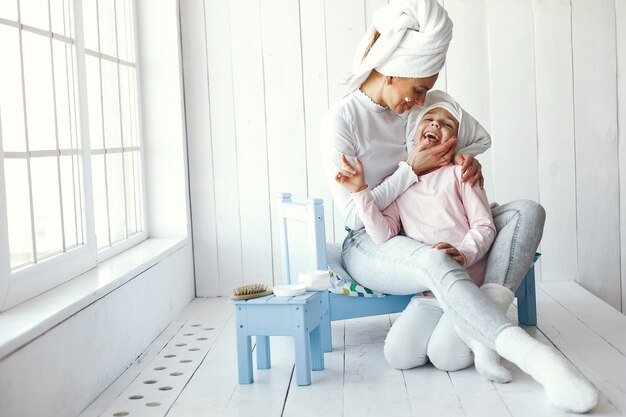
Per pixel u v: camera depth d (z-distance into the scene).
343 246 2.92
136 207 3.63
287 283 3.12
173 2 3.72
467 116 2.89
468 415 2.10
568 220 3.82
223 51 3.82
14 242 2.27
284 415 2.17
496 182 3.82
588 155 3.79
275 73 3.82
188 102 3.85
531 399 2.19
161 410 2.25
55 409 2.09
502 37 3.76
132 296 2.81
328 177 2.78
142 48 3.74
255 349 2.91
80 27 2.79
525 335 2.17
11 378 1.84
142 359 2.82
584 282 3.85
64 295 2.33
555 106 3.77
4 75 2.21
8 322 2.00
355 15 3.77
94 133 3.04
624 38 3.74
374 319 3.29
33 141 2.40
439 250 2.43
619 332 2.89
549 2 3.74
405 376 2.47
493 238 2.66
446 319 2.48
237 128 3.85
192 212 3.89
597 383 2.30
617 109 3.77
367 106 2.82
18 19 2.31
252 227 3.89
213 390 2.42
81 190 2.79
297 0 3.79
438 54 2.68
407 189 2.75
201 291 3.93
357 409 2.19
